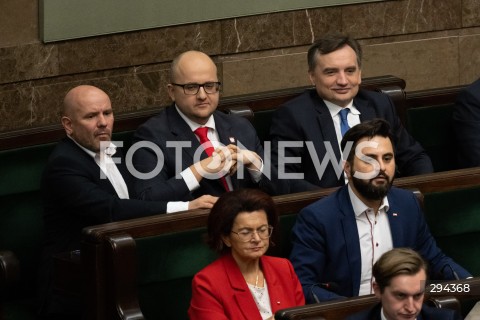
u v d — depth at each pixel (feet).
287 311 36.81
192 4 65.77
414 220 45.55
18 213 49.96
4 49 61.31
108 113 48.78
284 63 68.90
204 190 49.93
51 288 46.96
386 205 45.14
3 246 49.67
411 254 36.81
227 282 41.11
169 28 65.36
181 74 50.52
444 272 45.39
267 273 42.14
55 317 47.03
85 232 42.57
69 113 48.52
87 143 48.39
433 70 72.74
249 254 40.98
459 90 59.06
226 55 67.56
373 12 70.69
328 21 69.67
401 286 36.32
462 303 38.91
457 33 72.90
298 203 46.06
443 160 59.00
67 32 62.54
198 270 43.98
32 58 62.08
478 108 56.90
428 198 47.47
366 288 44.88
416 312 36.68
